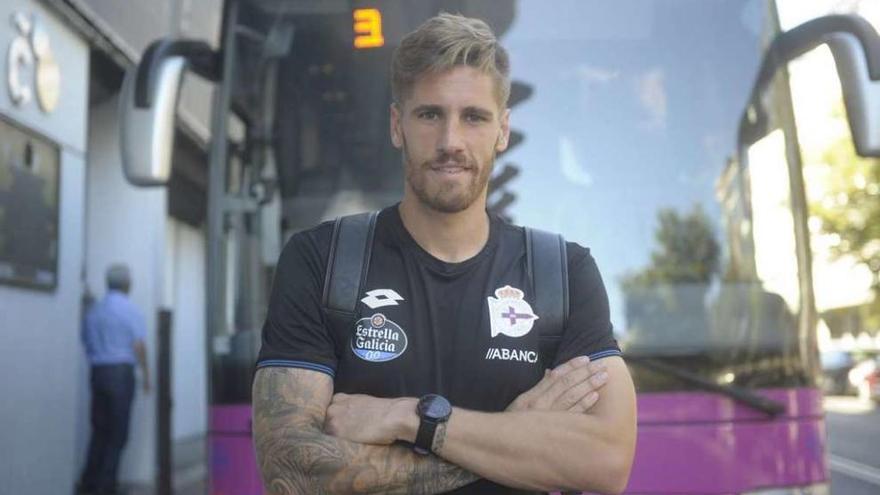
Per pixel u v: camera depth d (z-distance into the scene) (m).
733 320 5.20
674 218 5.37
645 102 5.50
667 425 4.87
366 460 2.50
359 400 2.55
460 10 5.61
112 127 12.41
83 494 10.41
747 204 5.40
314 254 2.63
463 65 2.59
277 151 5.64
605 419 2.58
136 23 11.75
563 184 5.41
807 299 5.29
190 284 17.72
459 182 2.57
